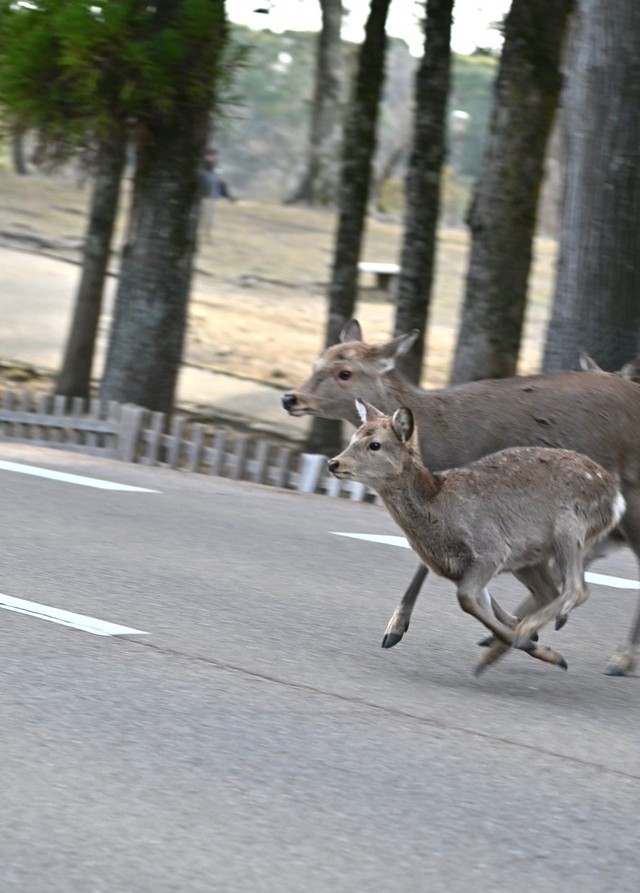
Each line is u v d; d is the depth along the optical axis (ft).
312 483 67.41
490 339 73.26
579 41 58.70
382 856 20.81
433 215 84.69
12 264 140.67
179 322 83.10
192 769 23.98
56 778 22.98
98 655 30.99
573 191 58.95
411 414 32.19
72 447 74.38
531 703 30.81
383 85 87.86
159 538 47.91
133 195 82.84
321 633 35.83
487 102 248.73
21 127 77.56
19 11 74.64
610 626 40.52
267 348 124.47
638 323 58.95
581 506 32.53
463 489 32.32
